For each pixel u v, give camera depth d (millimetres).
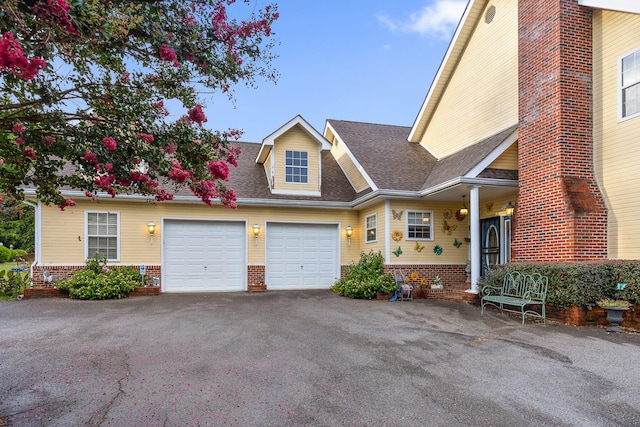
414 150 16094
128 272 12383
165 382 4691
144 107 4305
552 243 9203
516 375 4957
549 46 9492
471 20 13148
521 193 10328
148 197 12680
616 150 8742
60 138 3836
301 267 14625
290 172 14805
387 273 12375
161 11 3854
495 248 12562
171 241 13492
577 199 8805
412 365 5355
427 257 13031
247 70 4566
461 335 7020
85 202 12609
